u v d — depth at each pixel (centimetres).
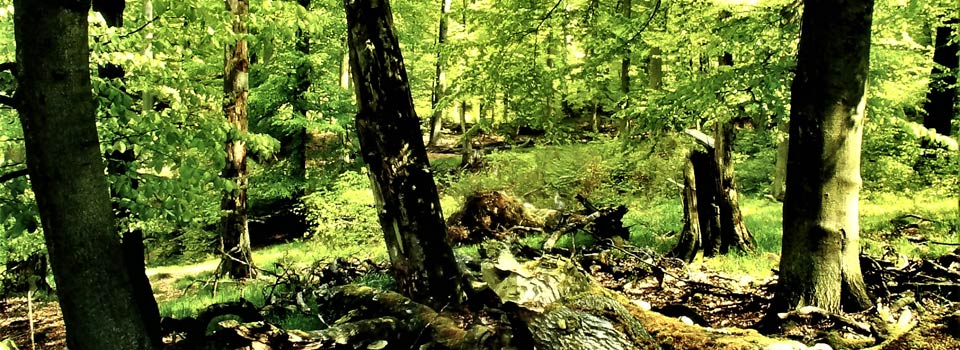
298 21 689
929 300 519
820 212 461
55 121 311
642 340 377
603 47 859
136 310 351
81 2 314
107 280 334
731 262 751
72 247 322
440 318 435
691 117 804
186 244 1611
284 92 1703
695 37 834
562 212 1209
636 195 1370
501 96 950
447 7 2102
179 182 509
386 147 462
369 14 449
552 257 654
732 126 809
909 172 1320
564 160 1480
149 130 526
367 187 1423
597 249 871
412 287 479
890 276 599
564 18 855
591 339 367
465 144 2247
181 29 600
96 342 333
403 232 471
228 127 596
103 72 543
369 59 453
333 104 1752
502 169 1620
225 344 382
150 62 558
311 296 679
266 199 1936
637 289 669
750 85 691
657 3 835
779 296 489
